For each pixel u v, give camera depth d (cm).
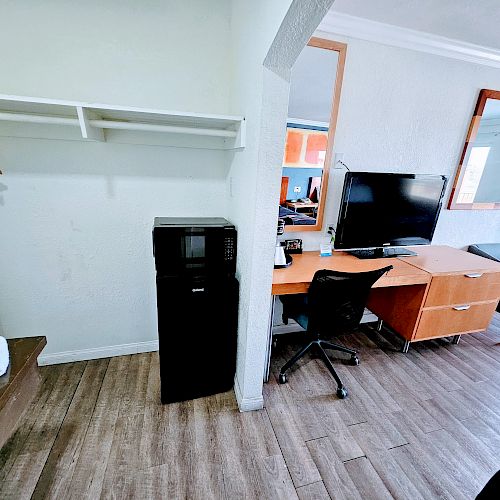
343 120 196
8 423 87
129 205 175
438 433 154
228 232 155
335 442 146
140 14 149
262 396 168
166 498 118
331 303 167
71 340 190
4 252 163
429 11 160
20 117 124
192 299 148
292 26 85
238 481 126
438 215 225
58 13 138
